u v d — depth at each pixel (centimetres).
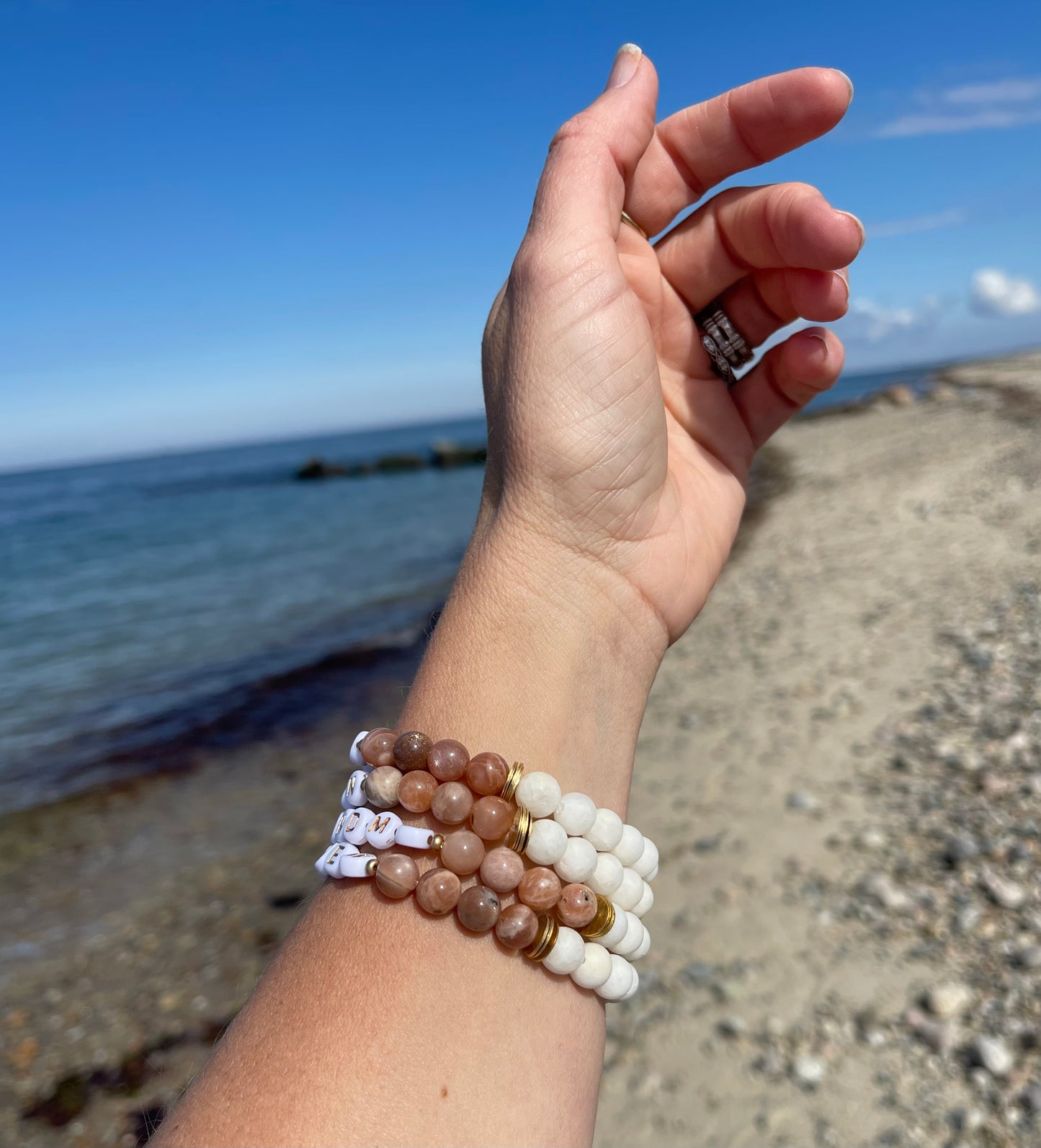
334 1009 15
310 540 363
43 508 784
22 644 205
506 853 17
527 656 20
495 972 17
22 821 98
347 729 123
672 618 23
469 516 388
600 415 22
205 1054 58
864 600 128
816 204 25
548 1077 16
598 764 20
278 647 176
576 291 23
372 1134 14
